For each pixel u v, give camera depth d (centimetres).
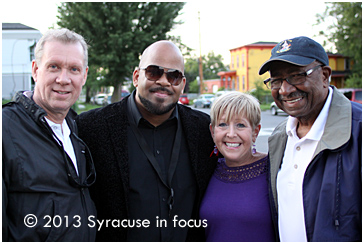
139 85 221
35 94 190
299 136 195
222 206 211
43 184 168
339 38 2330
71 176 179
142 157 220
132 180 214
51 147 175
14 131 166
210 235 216
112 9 2077
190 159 230
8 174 161
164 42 224
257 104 217
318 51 180
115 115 225
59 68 183
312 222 171
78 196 183
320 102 183
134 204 213
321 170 174
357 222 161
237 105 210
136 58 2238
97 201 216
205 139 242
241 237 204
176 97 224
